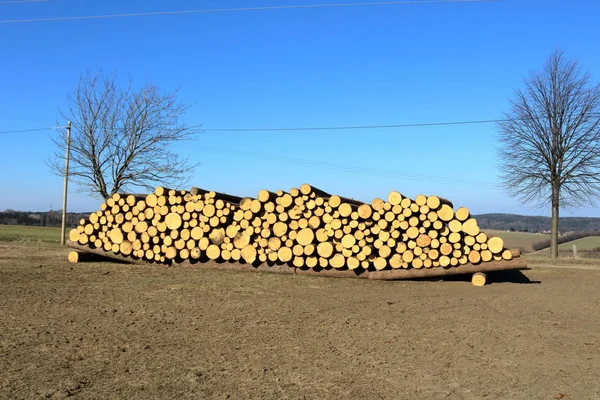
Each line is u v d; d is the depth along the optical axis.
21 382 5.14
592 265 20.20
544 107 25.50
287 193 13.18
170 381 5.26
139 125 24.48
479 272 12.24
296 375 5.50
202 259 14.20
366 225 12.68
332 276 12.98
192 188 14.12
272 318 8.22
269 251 13.32
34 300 9.32
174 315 8.35
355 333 7.32
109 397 4.82
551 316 8.79
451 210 12.24
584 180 24.83
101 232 14.99
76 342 6.65
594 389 5.19
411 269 12.52
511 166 26.73
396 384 5.27
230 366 5.78
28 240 26.36
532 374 5.64
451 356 6.27
